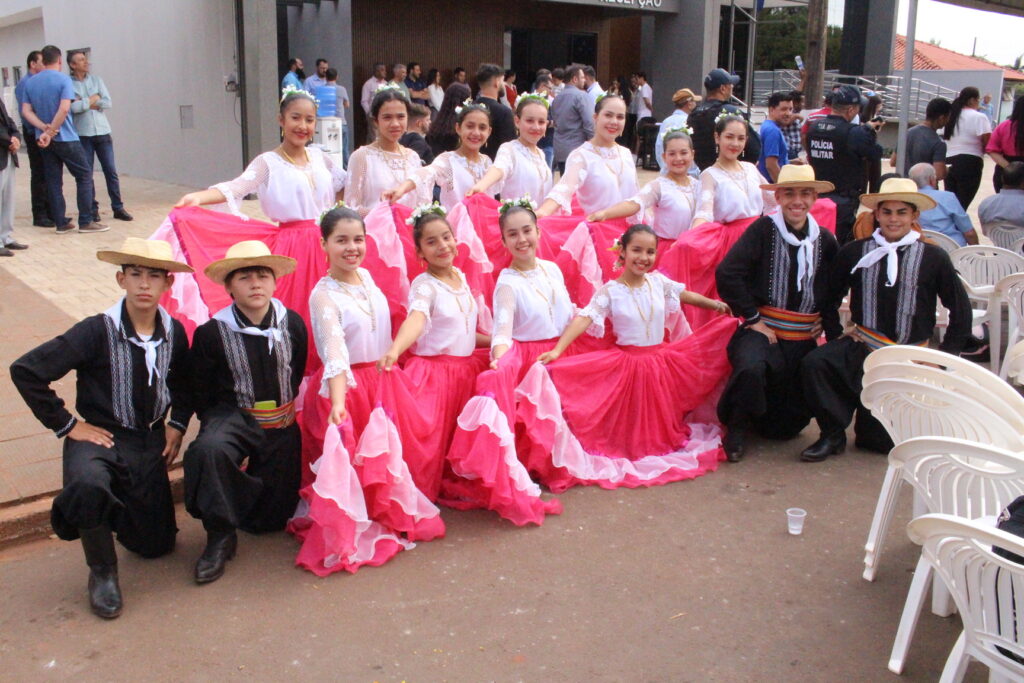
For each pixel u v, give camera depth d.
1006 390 3.39
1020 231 7.16
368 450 3.88
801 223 5.12
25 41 23.17
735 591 3.67
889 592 3.68
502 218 4.72
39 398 3.50
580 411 4.74
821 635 3.38
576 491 4.63
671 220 5.88
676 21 19.05
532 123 5.72
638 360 4.95
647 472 4.82
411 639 3.32
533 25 18.88
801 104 11.34
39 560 3.87
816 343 5.28
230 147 13.93
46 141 9.76
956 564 2.60
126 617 3.45
